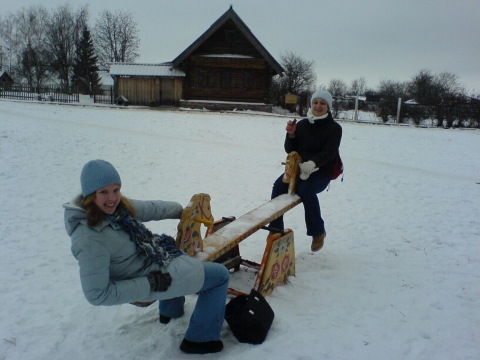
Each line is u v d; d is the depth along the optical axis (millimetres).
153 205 3285
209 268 3111
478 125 27891
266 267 3895
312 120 4711
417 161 14219
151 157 11578
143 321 3631
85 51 61375
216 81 30219
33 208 6871
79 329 3484
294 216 7199
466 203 8406
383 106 30000
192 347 3164
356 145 16828
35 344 3260
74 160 10492
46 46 62812
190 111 26297
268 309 3445
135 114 21828
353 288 4320
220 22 27969
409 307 3973
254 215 4141
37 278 4426
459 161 14586
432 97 32000
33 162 9938
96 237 2615
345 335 3455
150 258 2871
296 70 47438
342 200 8375
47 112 20125
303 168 4559
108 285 2619
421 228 6617
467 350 3320
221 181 9555
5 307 3803
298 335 3416
